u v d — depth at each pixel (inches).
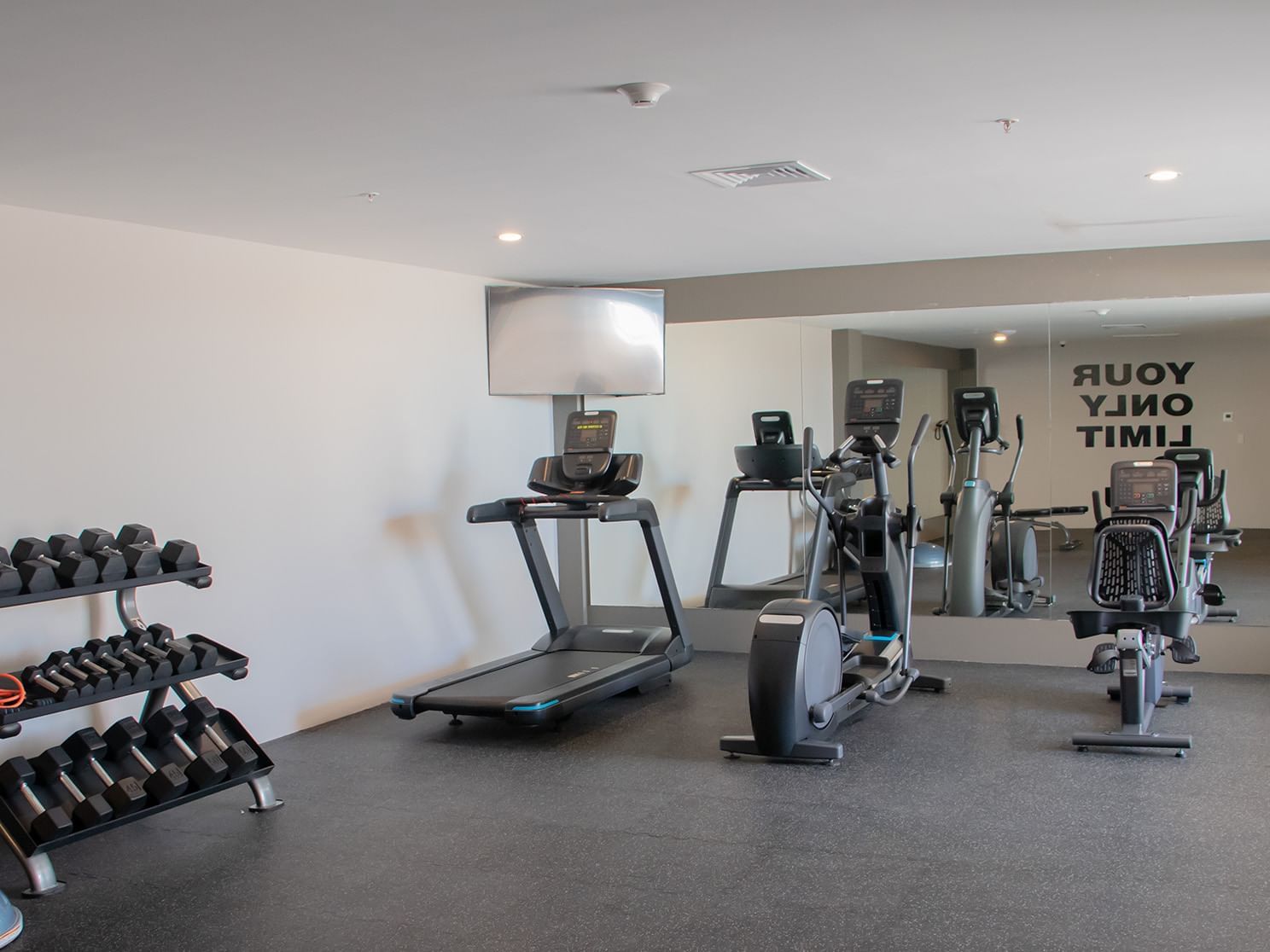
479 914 129.3
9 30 98.6
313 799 173.9
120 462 179.5
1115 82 122.0
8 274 164.1
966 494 253.4
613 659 236.4
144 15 95.7
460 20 99.0
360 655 227.5
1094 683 231.8
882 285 255.6
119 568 156.9
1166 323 237.8
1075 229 214.7
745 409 269.9
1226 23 103.7
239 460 200.4
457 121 131.9
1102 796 162.6
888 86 122.6
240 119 128.1
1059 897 127.7
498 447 268.7
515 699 200.1
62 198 162.7
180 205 170.9
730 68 115.3
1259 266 231.0
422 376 244.8
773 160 155.9
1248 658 235.6
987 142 148.3
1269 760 177.0
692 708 225.1
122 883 142.8
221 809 170.9
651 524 242.1
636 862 143.6
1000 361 248.8
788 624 187.0
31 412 166.6
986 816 156.1
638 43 106.7
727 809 163.5
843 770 179.5
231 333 199.3
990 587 253.3
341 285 223.8
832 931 121.2
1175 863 136.6
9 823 142.2
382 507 233.1
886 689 212.2
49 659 158.6
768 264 254.4
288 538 210.4
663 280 273.9
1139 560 185.6
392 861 147.3
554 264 246.2
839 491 255.8
